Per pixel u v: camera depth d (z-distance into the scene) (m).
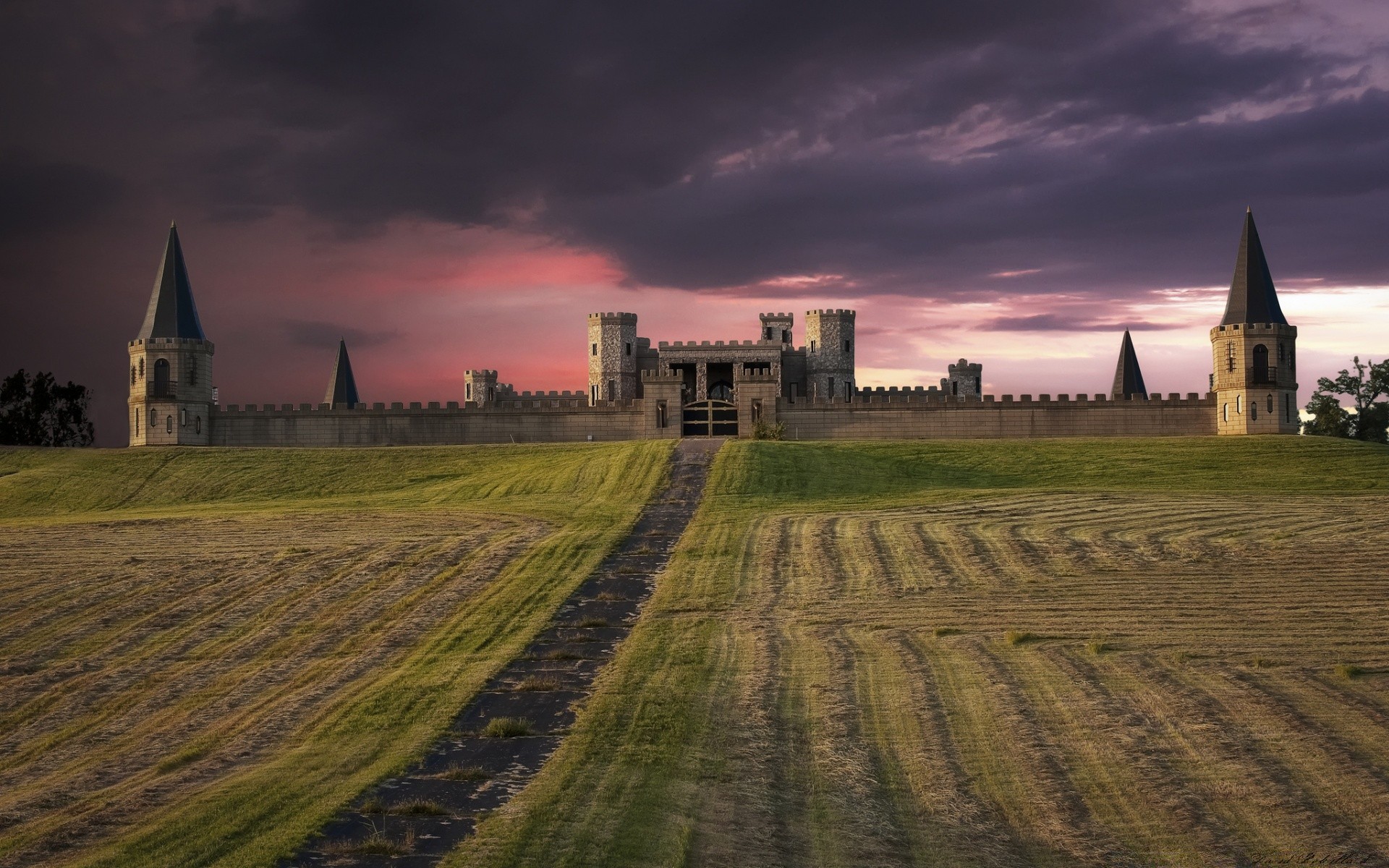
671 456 99.75
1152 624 49.06
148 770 33.88
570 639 47.75
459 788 30.58
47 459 116.56
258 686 42.75
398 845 26.23
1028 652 44.94
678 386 126.81
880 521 74.56
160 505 99.31
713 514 77.75
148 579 60.66
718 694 39.44
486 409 127.88
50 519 85.06
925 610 52.28
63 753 36.75
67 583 60.19
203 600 56.22
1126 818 29.86
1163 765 33.09
